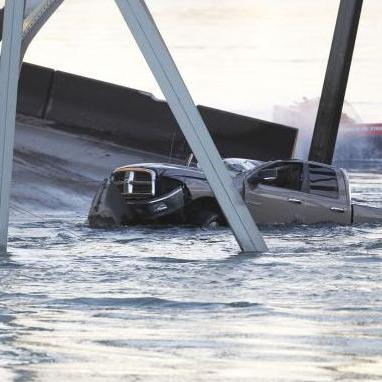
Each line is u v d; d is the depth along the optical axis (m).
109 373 26.91
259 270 49.72
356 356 29.08
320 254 57.22
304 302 39.31
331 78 108.56
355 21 108.50
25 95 117.31
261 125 115.88
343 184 78.75
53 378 26.30
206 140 55.56
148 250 59.84
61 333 32.66
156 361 28.39
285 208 77.00
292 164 78.06
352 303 38.97
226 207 57.66
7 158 56.09
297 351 29.78
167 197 73.38
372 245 62.56
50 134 114.56
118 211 73.44
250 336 32.16
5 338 31.70
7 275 47.81
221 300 39.84
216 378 26.36
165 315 36.38
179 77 54.72
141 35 54.41
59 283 45.09
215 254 57.34
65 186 103.69
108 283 45.09
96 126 116.69
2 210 57.25
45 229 74.38
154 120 116.38
